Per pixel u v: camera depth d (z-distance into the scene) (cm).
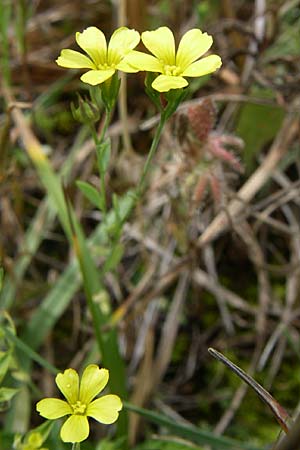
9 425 27
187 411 30
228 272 31
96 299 27
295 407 29
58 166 32
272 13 30
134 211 30
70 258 30
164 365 29
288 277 30
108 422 21
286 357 30
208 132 27
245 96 30
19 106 27
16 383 28
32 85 34
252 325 30
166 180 28
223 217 28
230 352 30
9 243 31
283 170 31
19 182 31
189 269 29
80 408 21
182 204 28
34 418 29
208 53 31
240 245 31
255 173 30
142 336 30
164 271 30
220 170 28
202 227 29
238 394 29
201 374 30
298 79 30
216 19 33
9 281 29
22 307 30
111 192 31
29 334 29
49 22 35
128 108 32
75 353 30
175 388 30
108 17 34
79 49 34
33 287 30
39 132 33
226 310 30
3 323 29
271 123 30
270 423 29
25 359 28
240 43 32
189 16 33
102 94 23
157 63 23
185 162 28
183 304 30
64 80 32
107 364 27
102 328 27
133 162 30
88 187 25
